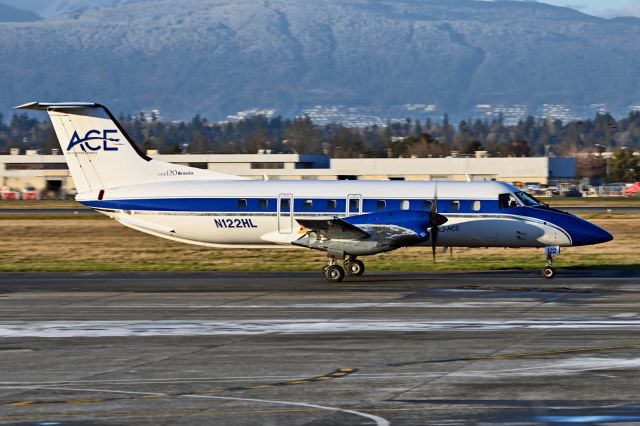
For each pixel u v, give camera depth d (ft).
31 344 241.35
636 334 250.16
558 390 188.14
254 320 278.87
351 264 403.54
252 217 413.18
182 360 220.02
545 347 232.32
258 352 229.04
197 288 361.71
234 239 420.77
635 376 199.93
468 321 274.16
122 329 263.70
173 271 438.40
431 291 348.38
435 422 166.20
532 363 213.25
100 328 265.54
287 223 411.95
